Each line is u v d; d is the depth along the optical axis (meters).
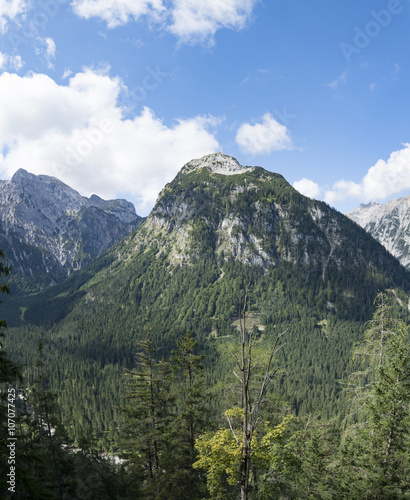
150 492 30.55
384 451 21.55
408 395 20.62
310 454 27.42
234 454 16.66
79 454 50.75
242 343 9.68
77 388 141.38
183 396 34.47
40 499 17.25
